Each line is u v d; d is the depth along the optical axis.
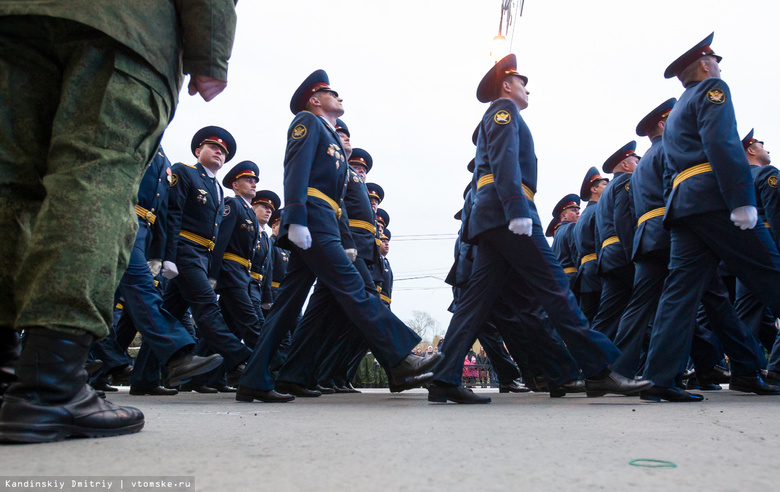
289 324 3.82
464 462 1.17
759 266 3.27
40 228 1.44
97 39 1.54
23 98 1.57
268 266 8.05
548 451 1.32
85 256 1.45
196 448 1.36
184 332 3.93
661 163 4.03
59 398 1.46
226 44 1.88
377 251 5.78
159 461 1.17
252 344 5.92
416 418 2.31
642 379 3.55
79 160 1.50
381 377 12.51
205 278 5.06
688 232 3.47
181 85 1.85
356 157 7.32
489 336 6.61
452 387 3.51
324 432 1.74
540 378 5.77
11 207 1.59
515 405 3.29
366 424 2.02
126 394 5.62
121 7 1.57
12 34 1.50
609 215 5.16
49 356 1.43
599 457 1.23
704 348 5.19
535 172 3.75
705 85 3.46
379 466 1.12
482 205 3.60
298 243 3.46
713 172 3.34
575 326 3.41
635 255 4.14
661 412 2.62
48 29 1.50
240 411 2.85
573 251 7.24
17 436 1.36
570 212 7.62
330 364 6.29
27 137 1.59
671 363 3.45
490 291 3.62
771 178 5.25
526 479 1.00
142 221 4.19
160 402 3.92
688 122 3.52
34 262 1.44
